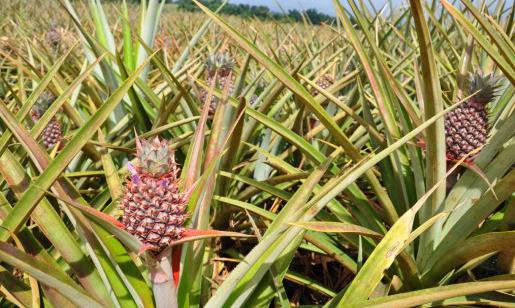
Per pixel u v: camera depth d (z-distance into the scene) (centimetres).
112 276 64
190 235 56
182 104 132
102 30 175
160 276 56
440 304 74
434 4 180
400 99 86
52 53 243
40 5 525
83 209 48
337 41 229
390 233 61
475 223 77
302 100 79
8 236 60
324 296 110
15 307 77
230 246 123
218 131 84
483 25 62
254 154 137
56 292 62
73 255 65
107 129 148
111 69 135
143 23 176
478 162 81
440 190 78
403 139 57
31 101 74
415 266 79
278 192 95
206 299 89
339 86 136
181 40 292
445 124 89
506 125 77
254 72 189
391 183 98
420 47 63
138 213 53
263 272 63
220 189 110
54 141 127
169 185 56
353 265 90
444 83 143
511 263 81
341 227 58
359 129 126
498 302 73
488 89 84
